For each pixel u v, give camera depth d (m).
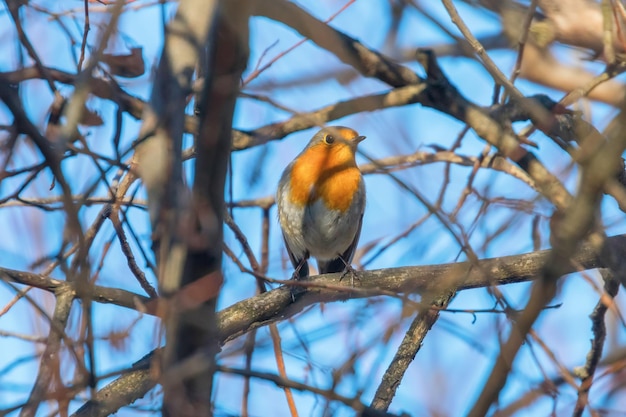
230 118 4.87
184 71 5.27
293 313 8.96
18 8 6.09
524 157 7.57
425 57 8.44
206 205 5.03
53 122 6.30
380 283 9.06
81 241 5.18
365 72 8.68
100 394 7.54
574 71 9.61
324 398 5.98
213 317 5.32
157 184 5.12
